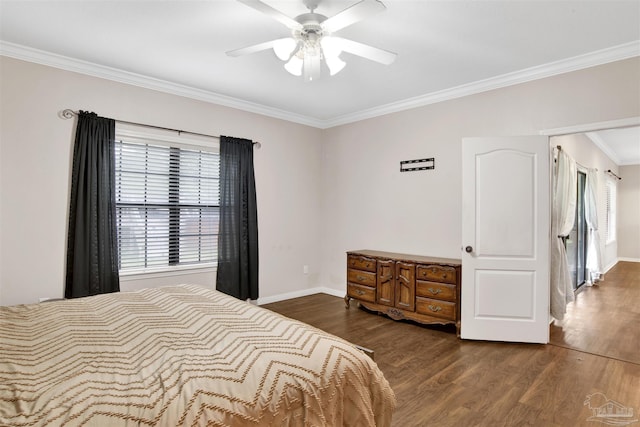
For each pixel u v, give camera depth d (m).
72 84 3.32
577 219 5.59
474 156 3.47
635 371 2.76
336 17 1.97
